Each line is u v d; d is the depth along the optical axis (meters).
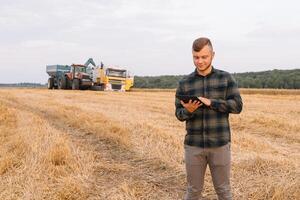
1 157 7.31
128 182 6.28
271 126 11.98
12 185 5.96
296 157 7.91
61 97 25.92
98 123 11.86
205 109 4.31
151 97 27.69
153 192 5.94
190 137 4.44
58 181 6.16
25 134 9.50
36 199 5.46
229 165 4.46
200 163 4.47
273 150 8.56
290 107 18.73
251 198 5.58
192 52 4.22
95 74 41.59
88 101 22.88
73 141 9.45
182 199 5.70
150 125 11.31
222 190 4.50
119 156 8.10
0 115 13.41
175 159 7.52
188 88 4.40
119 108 17.94
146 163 7.48
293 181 5.79
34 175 6.36
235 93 4.27
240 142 9.24
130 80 42.72
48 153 7.32
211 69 4.33
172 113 16.14
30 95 27.69
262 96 30.11
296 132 11.09
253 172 6.53
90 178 6.45
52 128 10.87
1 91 33.88
